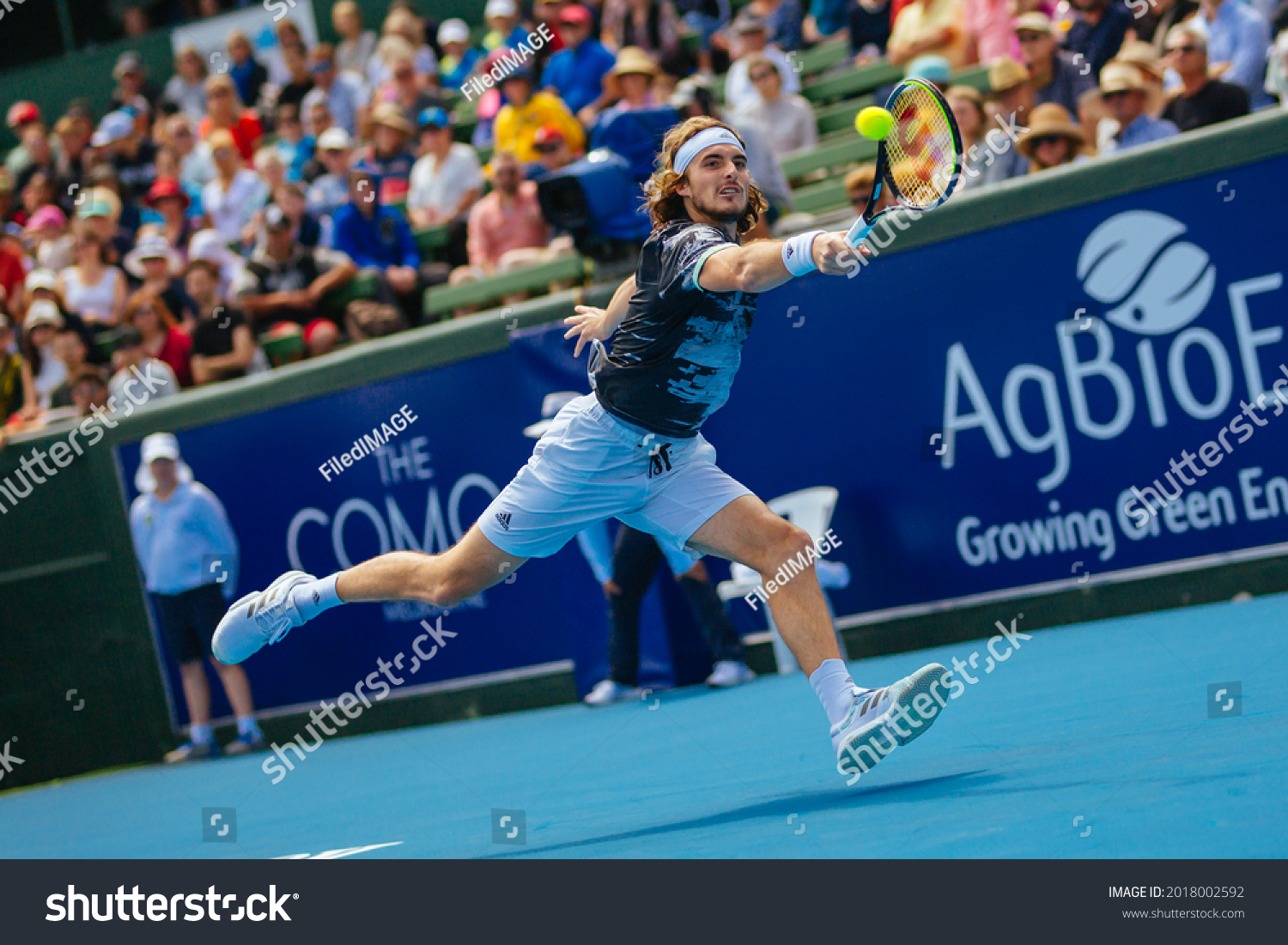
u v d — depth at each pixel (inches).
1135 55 273.9
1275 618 214.2
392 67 455.8
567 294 301.6
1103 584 256.4
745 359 285.3
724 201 135.5
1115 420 253.8
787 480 283.6
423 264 394.0
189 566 342.6
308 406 335.3
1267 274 239.9
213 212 461.1
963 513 268.2
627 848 126.7
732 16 441.1
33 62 637.3
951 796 122.5
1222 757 119.8
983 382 264.5
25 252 481.4
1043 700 177.9
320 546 336.8
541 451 142.5
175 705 361.7
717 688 279.9
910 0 363.6
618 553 288.7
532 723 287.3
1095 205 252.5
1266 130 238.7
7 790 374.6
